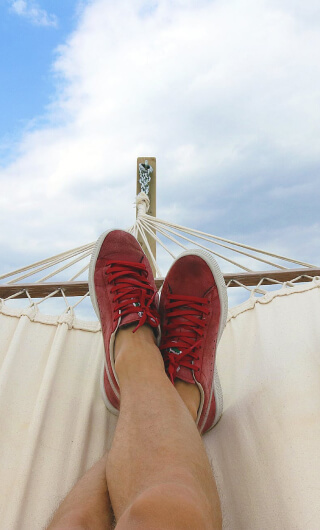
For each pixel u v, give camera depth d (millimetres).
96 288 1310
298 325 1315
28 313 1449
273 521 840
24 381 1236
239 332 1432
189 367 1055
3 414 1124
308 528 786
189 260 1320
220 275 1304
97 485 761
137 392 866
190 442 716
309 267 1877
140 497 599
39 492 955
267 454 955
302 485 856
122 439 761
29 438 1039
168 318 1237
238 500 924
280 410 1032
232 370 1307
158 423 757
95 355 1355
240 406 1126
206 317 1215
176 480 614
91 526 682
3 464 1011
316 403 1022
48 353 1348
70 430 1098
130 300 1172
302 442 937
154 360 986
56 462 1016
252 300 1501
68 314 1458
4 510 912
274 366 1174
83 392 1219
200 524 556
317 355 1166
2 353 1340
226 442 1059
